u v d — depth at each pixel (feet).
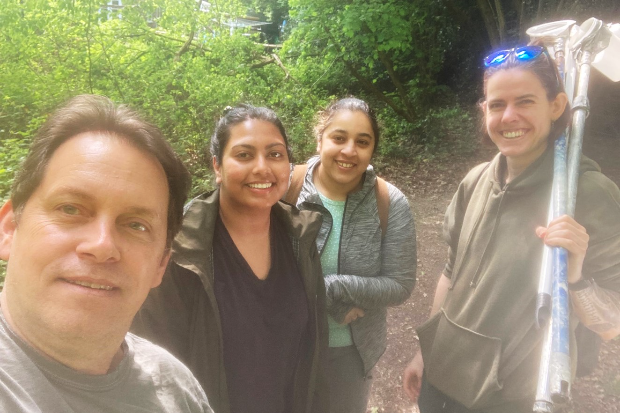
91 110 2.39
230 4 28.35
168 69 23.70
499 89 4.79
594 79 29.86
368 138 6.13
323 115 6.73
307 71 36.37
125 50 23.43
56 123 2.34
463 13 35.91
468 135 29.12
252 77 30.68
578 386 9.61
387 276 6.36
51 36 21.30
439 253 16.78
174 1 24.31
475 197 5.58
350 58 34.17
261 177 4.62
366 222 6.29
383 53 33.19
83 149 2.31
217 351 4.39
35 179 2.28
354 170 6.11
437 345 5.37
